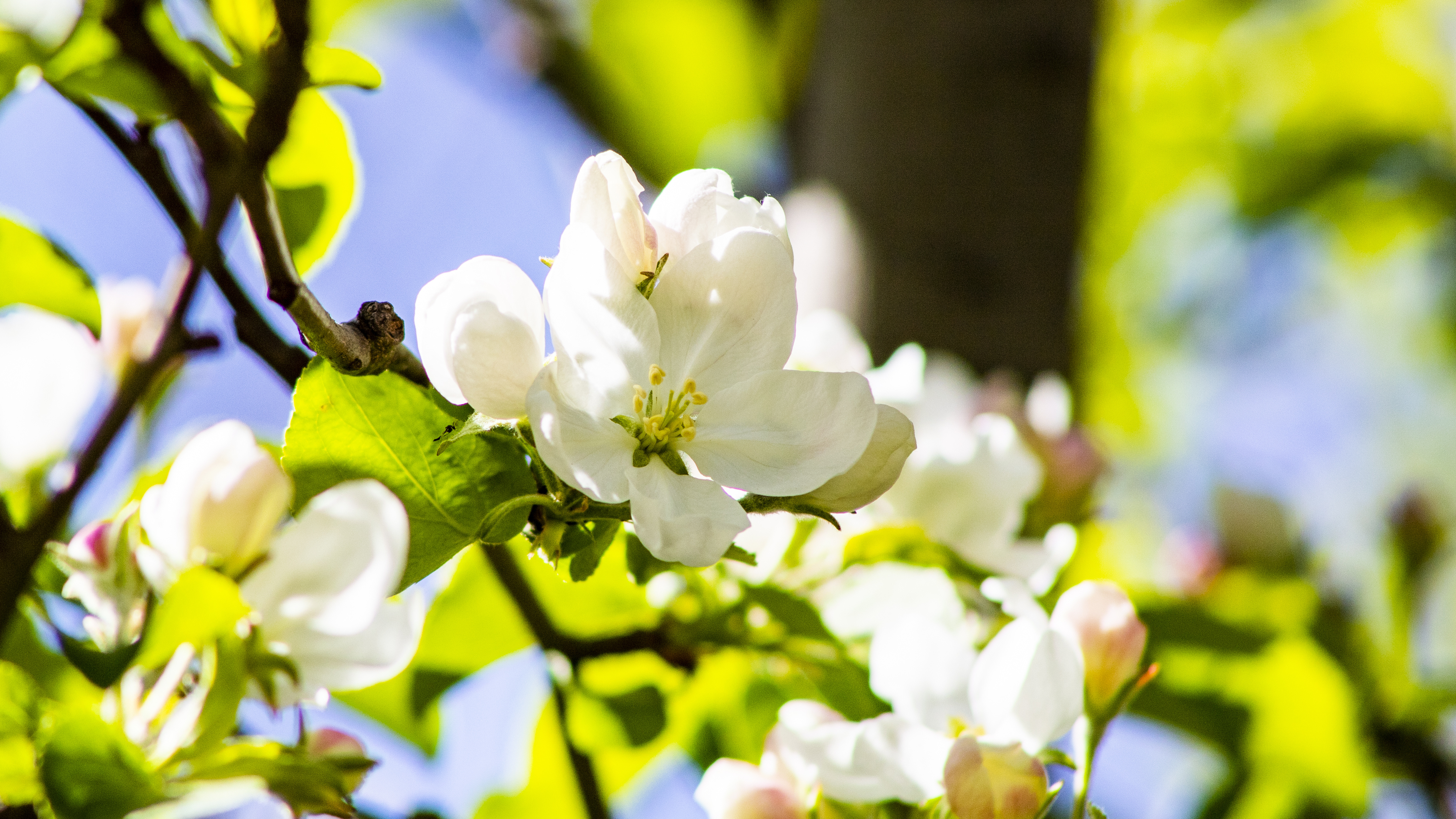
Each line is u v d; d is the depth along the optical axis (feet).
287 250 1.93
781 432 1.97
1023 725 2.06
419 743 2.33
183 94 1.98
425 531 2.01
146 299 2.19
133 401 2.07
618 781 2.38
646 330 1.96
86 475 2.05
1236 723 2.43
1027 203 2.59
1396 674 2.61
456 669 2.30
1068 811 2.35
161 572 1.98
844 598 2.25
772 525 2.22
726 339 1.98
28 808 1.97
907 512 2.26
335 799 1.97
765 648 2.21
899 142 2.61
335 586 1.98
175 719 1.97
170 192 2.05
